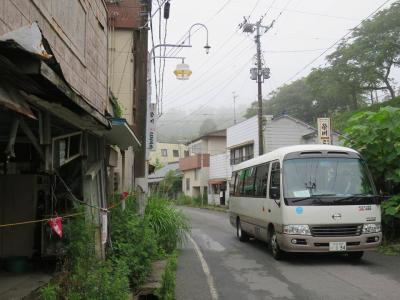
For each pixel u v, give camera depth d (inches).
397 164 499.5
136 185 506.0
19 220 278.8
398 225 520.7
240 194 617.0
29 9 200.2
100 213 301.9
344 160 422.6
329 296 292.4
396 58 1424.7
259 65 1103.6
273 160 459.8
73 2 271.6
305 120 2006.6
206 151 2025.1
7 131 260.4
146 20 529.7
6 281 235.3
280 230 407.5
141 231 360.8
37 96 183.2
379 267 388.8
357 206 397.1
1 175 281.1
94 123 264.4
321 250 390.0
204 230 800.3
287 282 338.6
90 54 317.4
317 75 1604.3
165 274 299.0
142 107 516.4
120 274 239.3
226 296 302.5
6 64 143.2
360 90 1565.0
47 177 291.4
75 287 197.0
